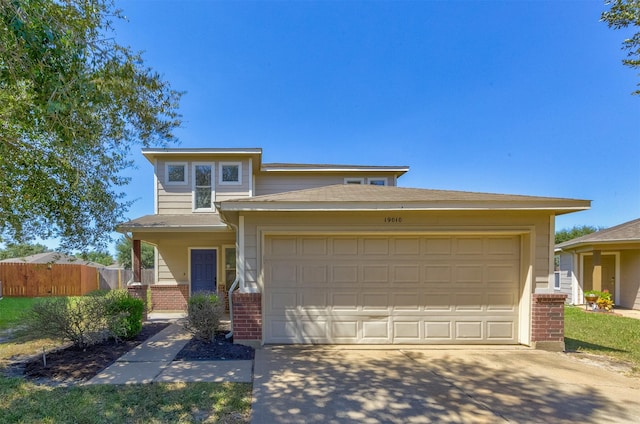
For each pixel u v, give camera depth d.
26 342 6.45
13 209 6.36
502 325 6.29
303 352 5.72
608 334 7.83
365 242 6.34
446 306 6.30
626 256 13.09
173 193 11.02
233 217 6.37
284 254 6.29
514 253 6.34
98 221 7.07
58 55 3.36
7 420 3.29
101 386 4.15
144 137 5.67
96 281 18.06
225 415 3.43
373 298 6.30
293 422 3.31
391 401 3.81
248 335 6.04
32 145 5.64
